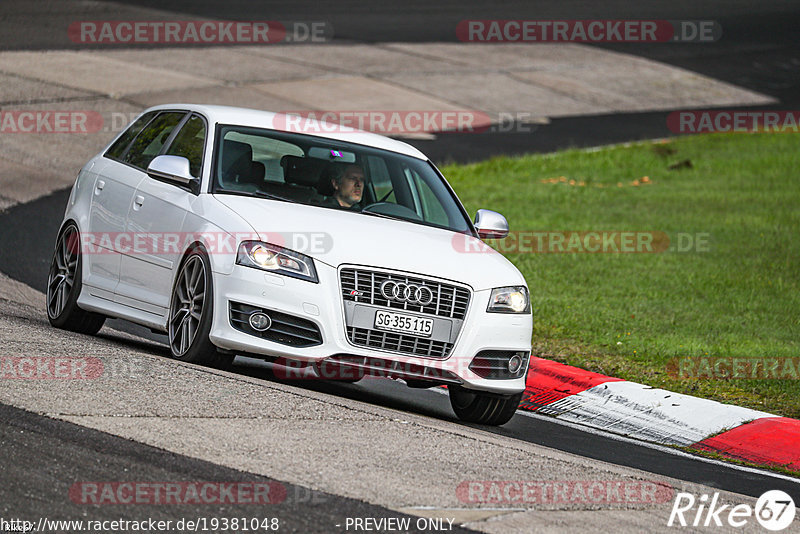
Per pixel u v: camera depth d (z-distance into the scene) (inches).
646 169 3316.9
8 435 745.6
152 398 870.4
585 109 4237.2
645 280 1978.3
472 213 2529.5
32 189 2300.7
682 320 1696.6
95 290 1219.2
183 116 1239.5
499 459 860.6
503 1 6392.7
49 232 1982.0
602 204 2768.2
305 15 5305.1
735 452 1148.5
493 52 4997.5
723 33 6151.6
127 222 1178.0
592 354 1469.0
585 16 6195.9
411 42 4955.7
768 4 7214.6
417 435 892.6
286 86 3806.6
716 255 2224.4
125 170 1251.2
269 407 896.9
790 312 1782.7
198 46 4269.2
